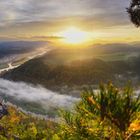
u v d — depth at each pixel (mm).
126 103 4445
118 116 4449
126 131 4406
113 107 4504
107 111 4504
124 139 4418
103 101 4543
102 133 4586
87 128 4777
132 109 4430
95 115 4617
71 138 5184
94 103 4574
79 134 5074
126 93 4461
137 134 4359
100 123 4570
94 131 4652
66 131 5273
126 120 4414
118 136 4480
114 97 4512
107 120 4512
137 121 4359
